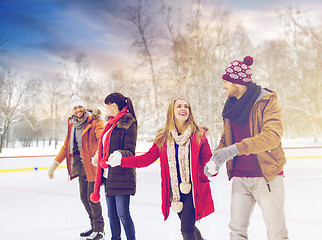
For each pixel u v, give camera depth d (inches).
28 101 1126.4
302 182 277.0
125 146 104.0
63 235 133.6
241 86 89.8
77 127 126.6
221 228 140.3
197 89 830.5
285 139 1193.4
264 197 82.7
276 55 1162.0
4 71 1095.0
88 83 1097.4
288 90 1184.8
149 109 995.9
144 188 265.9
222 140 97.0
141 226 146.4
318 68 1143.0
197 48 826.2
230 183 278.1
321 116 1216.2
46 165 460.1
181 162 90.7
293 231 134.0
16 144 1237.1
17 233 137.1
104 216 170.1
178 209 88.7
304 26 1149.1
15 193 247.1
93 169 124.7
